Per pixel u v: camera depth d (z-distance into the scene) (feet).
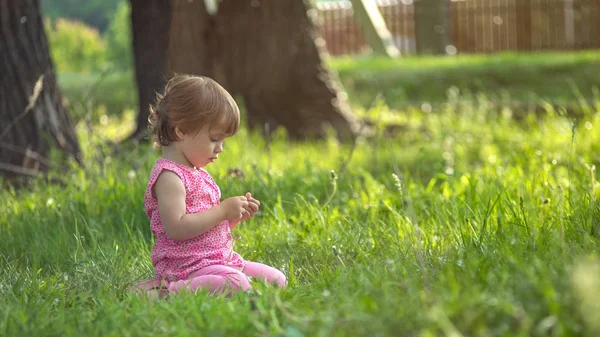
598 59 53.47
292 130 38.14
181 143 13.07
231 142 30.68
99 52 84.79
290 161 27.63
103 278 13.61
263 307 10.41
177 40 37.63
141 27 32.99
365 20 70.59
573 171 19.90
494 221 14.87
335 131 37.91
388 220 16.97
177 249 12.99
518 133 32.04
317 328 9.08
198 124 12.82
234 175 20.01
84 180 21.25
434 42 73.77
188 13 37.55
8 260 15.80
